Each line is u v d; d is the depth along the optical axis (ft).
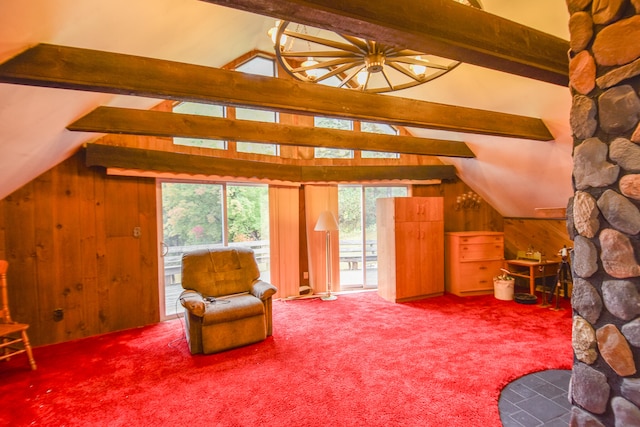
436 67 7.43
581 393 4.33
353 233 18.22
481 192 18.10
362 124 17.79
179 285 14.17
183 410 7.14
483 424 6.51
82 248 11.75
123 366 9.25
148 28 6.77
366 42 6.68
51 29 5.16
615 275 3.90
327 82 16.96
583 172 4.27
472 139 14.29
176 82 6.87
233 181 14.94
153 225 13.17
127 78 6.40
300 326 12.16
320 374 8.56
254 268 12.68
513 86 10.51
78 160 11.71
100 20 5.54
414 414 6.83
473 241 16.51
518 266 17.25
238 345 10.30
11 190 10.31
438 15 5.08
